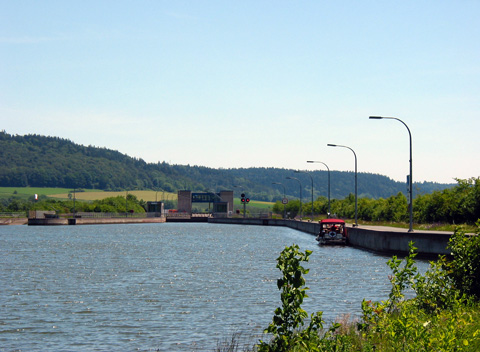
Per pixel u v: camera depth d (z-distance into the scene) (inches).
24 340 830.5
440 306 648.4
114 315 1009.5
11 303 1151.6
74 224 6791.3
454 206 2733.8
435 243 1801.2
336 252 2327.8
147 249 2802.7
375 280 1389.0
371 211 4640.8
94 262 2090.3
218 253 2507.4
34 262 2103.8
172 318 972.6
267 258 2225.6
